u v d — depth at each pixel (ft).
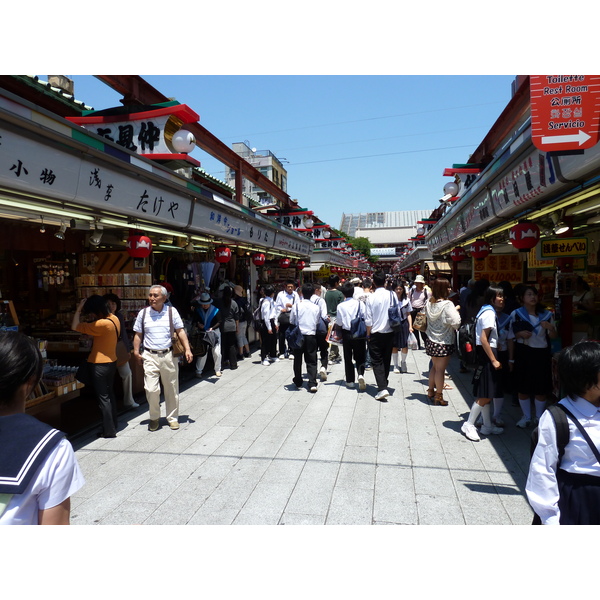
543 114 8.81
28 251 22.89
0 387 4.82
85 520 10.30
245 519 10.23
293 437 15.37
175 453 14.15
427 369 26.35
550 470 5.87
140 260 21.67
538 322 14.99
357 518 10.17
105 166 13.92
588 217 17.30
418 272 70.23
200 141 27.14
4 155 10.25
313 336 21.25
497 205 17.75
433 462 13.15
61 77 22.24
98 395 15.49
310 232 59.47
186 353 16.39
